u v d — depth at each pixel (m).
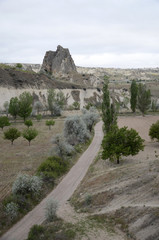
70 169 37.41
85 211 22.77
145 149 44.88
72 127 52.25
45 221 21.84
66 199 26.94
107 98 49.16
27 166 37.38
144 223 17.55
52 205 21.97
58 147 40.53
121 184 24.83
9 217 22.66
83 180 32.09
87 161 41.16
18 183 26.98
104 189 25.61
